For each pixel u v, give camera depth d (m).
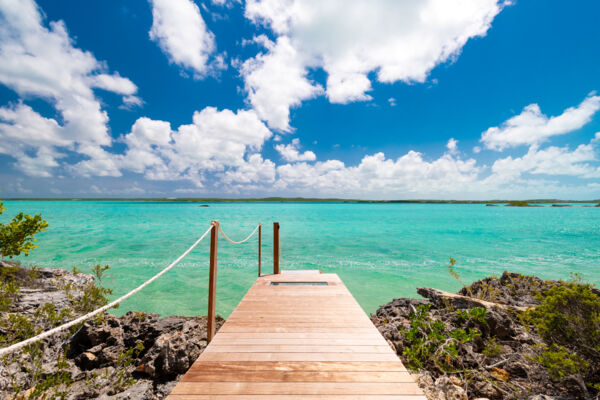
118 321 6.02
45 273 9.98
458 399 3.41
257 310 4.37
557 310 4.12
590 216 74.50
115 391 3.88
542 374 4.05
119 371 4.34
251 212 85.19
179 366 4.23
